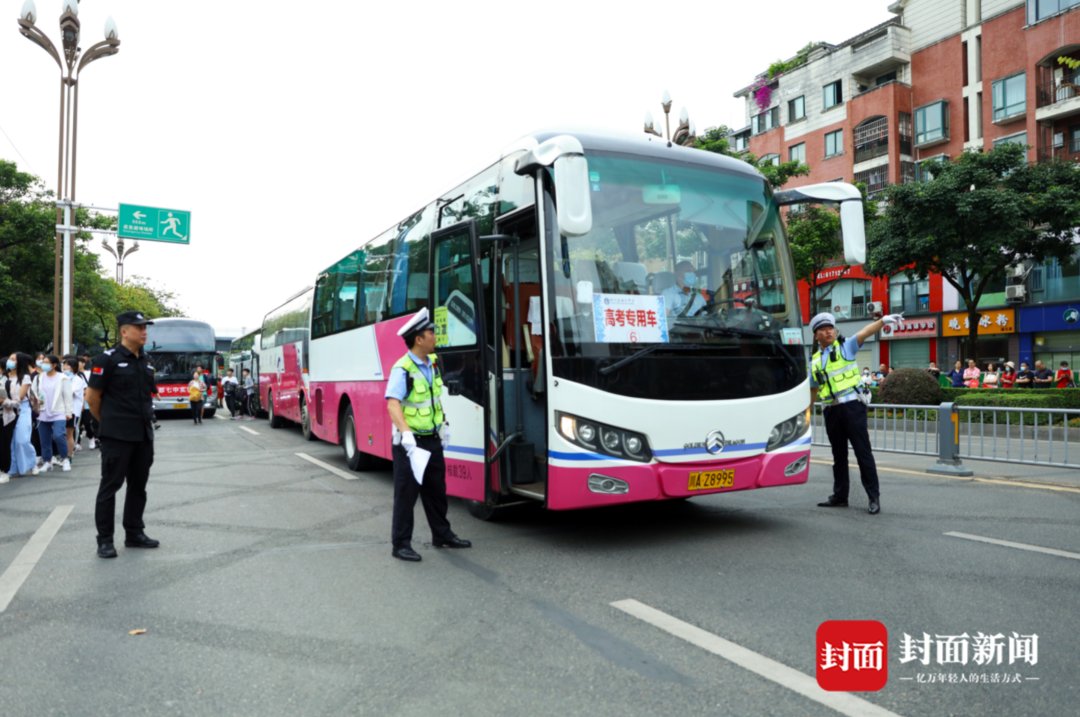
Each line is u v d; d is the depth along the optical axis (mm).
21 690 3420
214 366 25875
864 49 33844
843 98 34906
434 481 5918
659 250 5949
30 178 26734
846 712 3041
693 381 5750
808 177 36438
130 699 3307
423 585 4949
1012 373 22797
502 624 4156
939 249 23234
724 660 3576
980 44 30406
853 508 7262
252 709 3186
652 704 3135
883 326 6992
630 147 6172
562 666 3551
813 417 14586
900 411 11578
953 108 31359
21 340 28750
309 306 15320
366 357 10281
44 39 21141
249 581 5133
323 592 4836
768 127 38812
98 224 28812
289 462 12039
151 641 4016
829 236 27203
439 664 3617
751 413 5945
